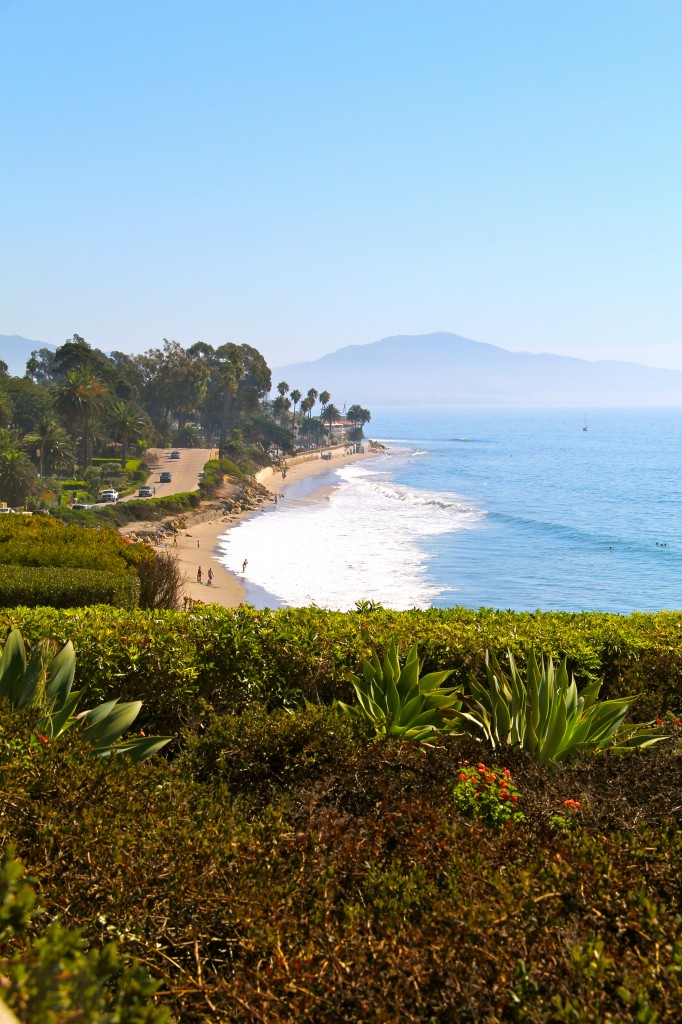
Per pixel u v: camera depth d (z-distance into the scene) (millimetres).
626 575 60844
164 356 162375
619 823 3992
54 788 3719
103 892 3061
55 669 5457
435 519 89875
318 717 5070
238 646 6508
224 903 3082
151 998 2611
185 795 4047
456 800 4270
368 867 3441
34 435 101500
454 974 2686
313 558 63125
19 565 13500
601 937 2910
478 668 6992
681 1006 2451
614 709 6152
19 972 1688
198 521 85875
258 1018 2588
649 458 195750
